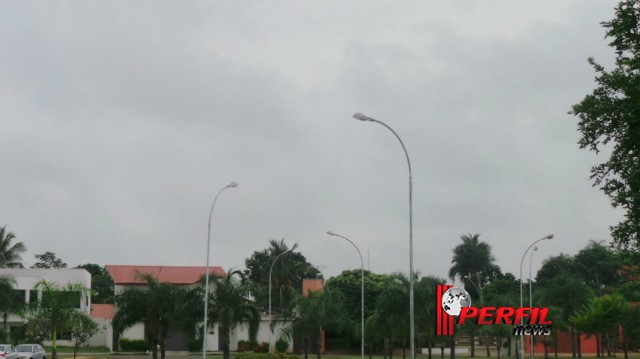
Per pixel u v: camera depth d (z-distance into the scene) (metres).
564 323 70.94
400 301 51.84
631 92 25.03
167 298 51.53
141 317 51.88
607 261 109.31
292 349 77.56
